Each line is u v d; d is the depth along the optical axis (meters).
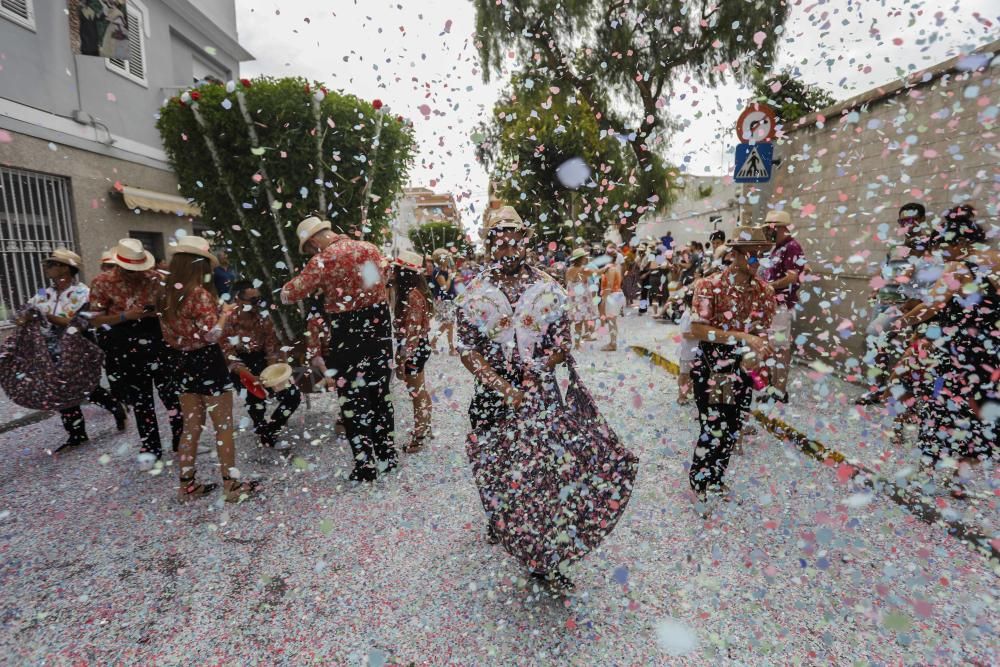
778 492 3.15
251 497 3.42
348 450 4.18
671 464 3.67
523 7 10.85
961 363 3.08
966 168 4.17
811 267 6.05
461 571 2.53
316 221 3.61
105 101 9.57
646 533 2.80
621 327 9.94
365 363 3.53
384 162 5.84
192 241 3.22
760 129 4.32
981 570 2.37
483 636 2.11
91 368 4.24
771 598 2.26
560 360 2.33
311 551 2.77
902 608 2.15
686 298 4.86
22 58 7.91
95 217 9.25
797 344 4.43
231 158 5.30
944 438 3.13
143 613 2.33
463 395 5.53
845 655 1.94
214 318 3.24
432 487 3.46
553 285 2.31
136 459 4.16
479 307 2.31
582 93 9.56
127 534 3.01
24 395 4.03
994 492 2.95
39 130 8.16
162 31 11.32
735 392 2.92
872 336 4.11
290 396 4.22
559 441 2.14
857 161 5.40
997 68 3.89
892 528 2.71
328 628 2.19
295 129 5.23
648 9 7.94
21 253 7.98
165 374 4.02
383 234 6.07
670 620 2.15
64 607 2.38
